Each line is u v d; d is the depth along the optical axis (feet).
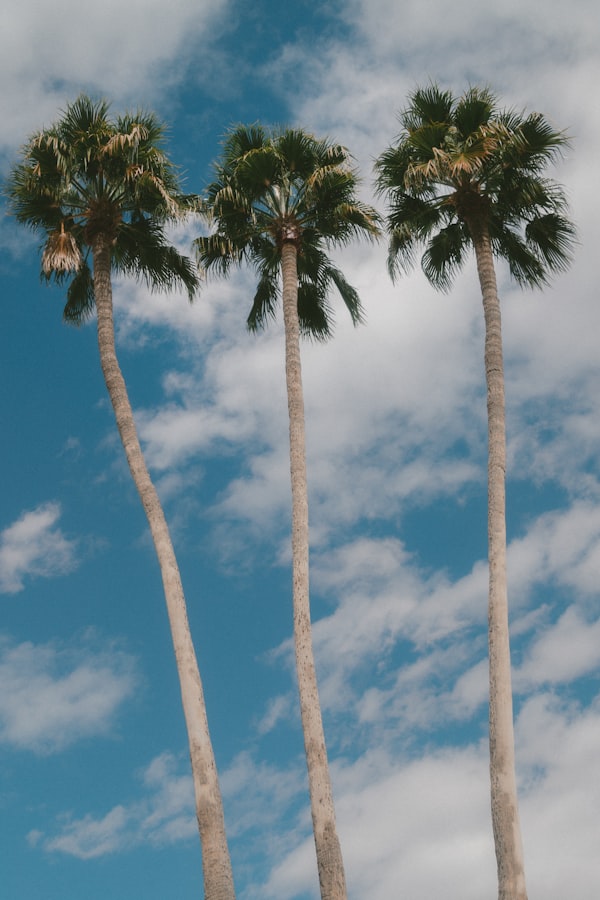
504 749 65.57
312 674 73.00
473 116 85.56
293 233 89.45
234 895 64.54
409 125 86.99
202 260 90.48
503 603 69.67
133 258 90.68
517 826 63.62
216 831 65.98
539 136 82.69
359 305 95.50
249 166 88.33
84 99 87.04
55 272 89.25
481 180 84.89
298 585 75.87
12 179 84.48
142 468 78.07
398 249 89.86
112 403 80.79
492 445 75.82
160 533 75.46
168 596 73.26
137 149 85.25
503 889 62.18
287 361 84.38
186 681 70.44
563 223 86.48
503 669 67.56
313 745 70.64
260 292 94.38
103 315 83.25
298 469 80.18
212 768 68.03
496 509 73.10
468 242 89.30
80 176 85.40
